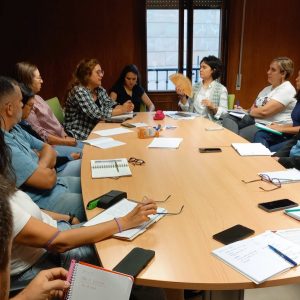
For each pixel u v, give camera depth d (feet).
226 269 3.49
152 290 4.58
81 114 11.59
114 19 14.53
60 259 4.52
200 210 4.76
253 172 6.24
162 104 15.92
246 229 4.19
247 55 15.44
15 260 4.03
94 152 7.82
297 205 4.82
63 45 14.48
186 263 3.61
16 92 5.92
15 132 7.03
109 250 3.87
